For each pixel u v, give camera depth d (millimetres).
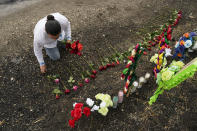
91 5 4945
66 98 2850
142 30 4070
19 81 3086
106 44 3736
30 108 2742
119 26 4203
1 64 3334
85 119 2582
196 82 2930
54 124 2553
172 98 2750
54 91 2818
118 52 3549
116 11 4680
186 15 4512
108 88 2924
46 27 2232
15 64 3342
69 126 2518
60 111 2693
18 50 3598
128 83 2402
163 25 3975
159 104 2689
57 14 2797
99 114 2625
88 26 4168
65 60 3404
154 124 2506
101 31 4043
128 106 2695
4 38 3887
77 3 5090
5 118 2637
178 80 1986
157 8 4816
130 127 2492
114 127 2498
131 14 4594
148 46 3557
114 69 3219
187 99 2727
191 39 3111
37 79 3113
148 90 2867
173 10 4695
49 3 5227
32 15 4664
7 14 4820
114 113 2631
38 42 2592
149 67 3199
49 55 3238
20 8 5074
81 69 3258
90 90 2924
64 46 3541
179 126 2463
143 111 2635
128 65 2078
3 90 2965
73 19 4379
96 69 3248
